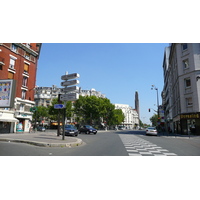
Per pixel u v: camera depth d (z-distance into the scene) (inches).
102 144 534.9
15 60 1200.2
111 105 2741.1
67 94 584.4
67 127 937.5
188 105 1151.0
